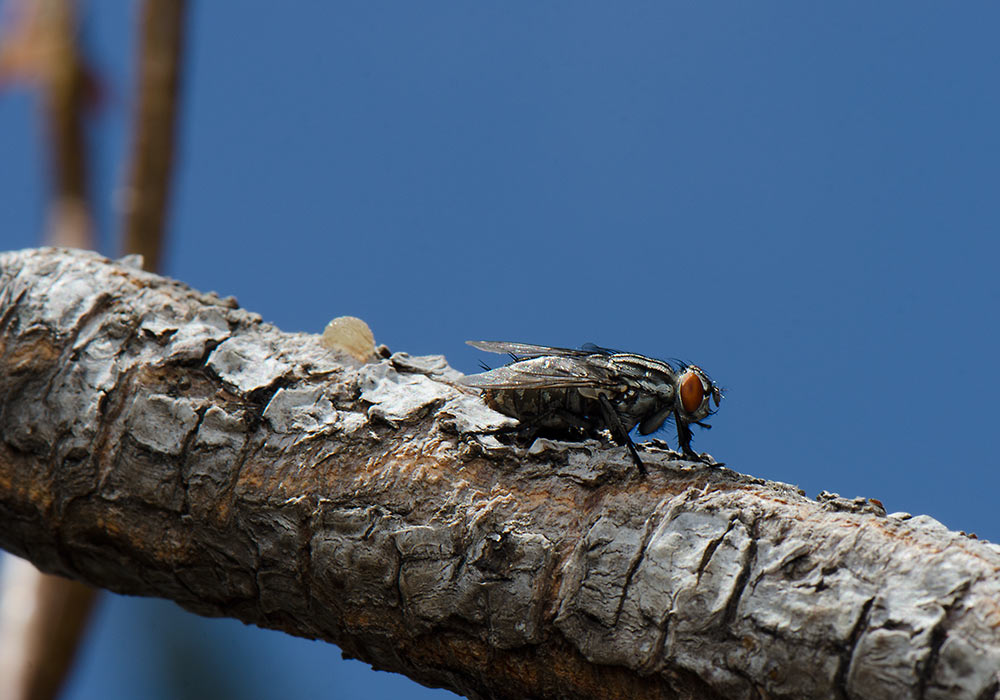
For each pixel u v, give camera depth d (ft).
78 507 0.93
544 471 0.92
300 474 0.93
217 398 0.93
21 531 0.94
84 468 0.93
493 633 0.91
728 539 0.91
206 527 0.93
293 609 0.93
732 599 0.90
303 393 0.93
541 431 0.97
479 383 0.94
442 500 0.92
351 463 0.93
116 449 0.93
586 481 0.92
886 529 0.90
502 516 0.92
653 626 0.91
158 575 0.94
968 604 0.89
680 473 0.92
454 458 0.92
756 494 0.91
